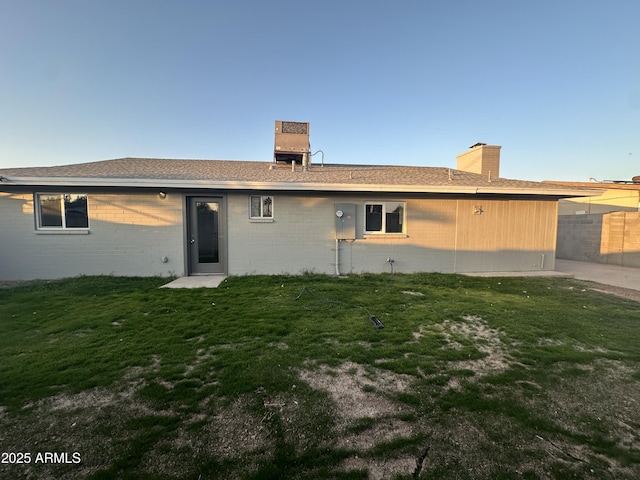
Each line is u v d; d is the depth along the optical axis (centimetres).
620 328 473
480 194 982
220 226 880
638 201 1559
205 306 565
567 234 1523
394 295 663
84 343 392
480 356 367
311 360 351
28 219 802
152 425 233
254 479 182
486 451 210
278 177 936
